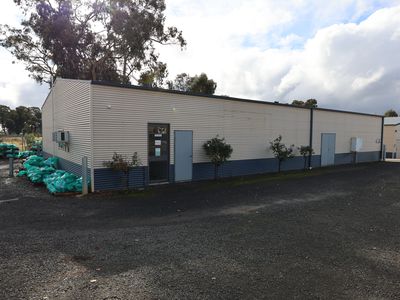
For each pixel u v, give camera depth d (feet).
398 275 12.62
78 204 25.18
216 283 11.59
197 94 38.65
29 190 30.99
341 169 57.57
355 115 70.28
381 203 27.37
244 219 21.27
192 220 20.80
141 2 85.81
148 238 16.85
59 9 82.12
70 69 85.97
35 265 13.02
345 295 10.86
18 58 83.92
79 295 10.49
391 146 107.86
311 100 180.86
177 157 37.37
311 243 16.49
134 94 33.06
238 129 44.42
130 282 11.54
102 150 30.86
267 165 49.39
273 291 11.05
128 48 86.58
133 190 31.60
